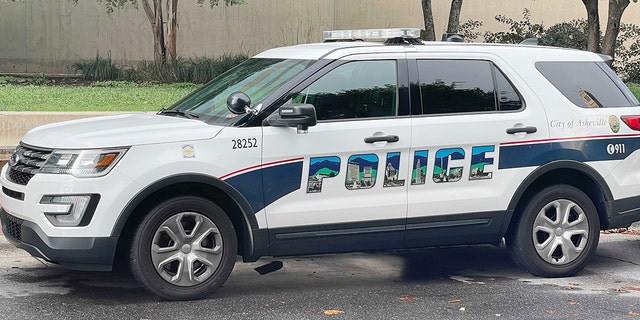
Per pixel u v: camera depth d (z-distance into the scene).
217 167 6.25
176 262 6.36
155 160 6.12
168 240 6.32
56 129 6.57
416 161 6.77
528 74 7.25
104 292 6.68
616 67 22.58
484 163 6.98
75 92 15.52
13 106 12.97
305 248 6.59
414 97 6.85
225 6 23.78
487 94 7.09
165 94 15.71
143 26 23.08
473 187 6.96
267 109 6.46
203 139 6.26
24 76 20.53
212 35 23.75
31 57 22.44
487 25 25.03
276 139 6.41
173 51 19.62
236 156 6.30
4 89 15.71
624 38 23.19
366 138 6.61
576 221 7.40
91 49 22.80
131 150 6.09
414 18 25.25
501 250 8.55
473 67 7.09
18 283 6.92
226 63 19.56
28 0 22.30
